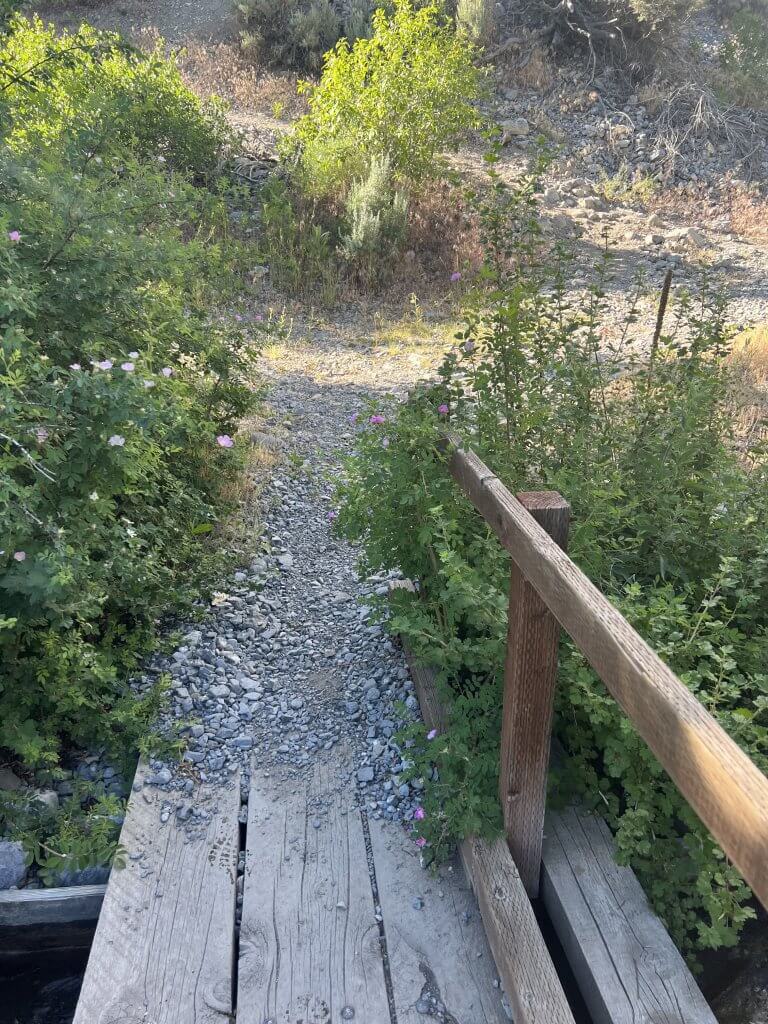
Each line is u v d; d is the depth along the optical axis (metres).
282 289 9.18
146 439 3.41
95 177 4.67
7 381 2.78
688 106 13.43
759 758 2.35
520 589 2.16
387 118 10.40
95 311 3.73
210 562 4.26
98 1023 2.19
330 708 3.42
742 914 2.26
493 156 3.98
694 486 3.55
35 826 2.85
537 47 14.16
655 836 2.57
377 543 3.36
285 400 6.79
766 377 6.68
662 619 2.75
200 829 2.83
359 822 2.85
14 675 3.08
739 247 10.92
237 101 13.20
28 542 2.91
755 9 16.11
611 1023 2.12
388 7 14.16
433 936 2.44
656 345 4.40
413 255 9.76
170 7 15.53
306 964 2.36
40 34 8.11
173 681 3.52
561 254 4.17
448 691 3.00
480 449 3.42
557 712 2.87
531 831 2.47
